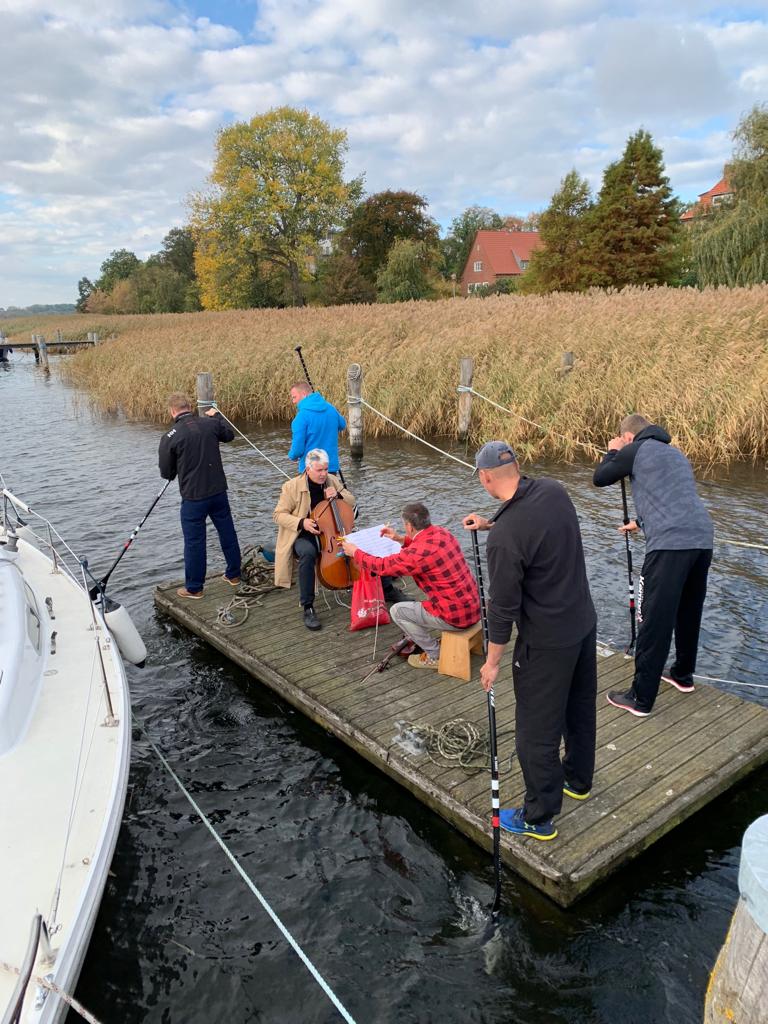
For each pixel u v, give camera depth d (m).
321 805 3.86
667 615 3.85
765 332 12.25
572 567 2.87
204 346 19.83
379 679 4.68
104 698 3.73
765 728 3.98
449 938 3.01
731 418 10.28
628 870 3.31
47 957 2.26
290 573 5.78
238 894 3.29
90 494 10.54
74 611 4.83
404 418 13.49
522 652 2.96
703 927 3.01
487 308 19.73
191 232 51.47
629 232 34.06
